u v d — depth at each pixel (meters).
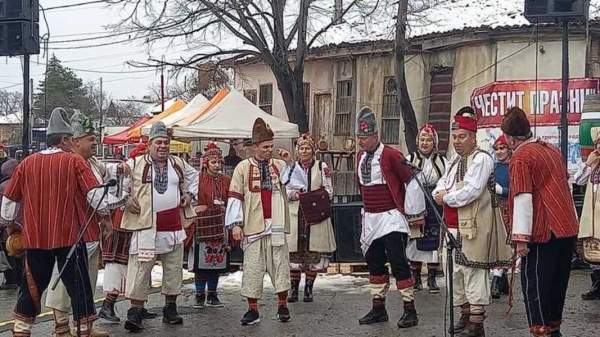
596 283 8.98
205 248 9.05
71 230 6.51
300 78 20.86
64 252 6.55
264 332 7.79
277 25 20.53
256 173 8.09
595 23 16.92
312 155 9.44
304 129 20.86
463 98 18.70
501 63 17.86
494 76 17.97
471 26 18.09
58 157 6.57
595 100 10.90
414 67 19.77
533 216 6.21
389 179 7.75
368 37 21.20
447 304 7.70
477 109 16.44
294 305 9.15
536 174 6.18
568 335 7.35
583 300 9.01
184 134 15.68
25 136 10.62
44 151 6.71
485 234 6.91
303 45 20.69
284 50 20.69
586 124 10.91
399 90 18.12
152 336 7.71
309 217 9.20
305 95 23.36
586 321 7.94
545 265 6.27
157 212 7.90
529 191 6.15
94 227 6.70
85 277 6.65
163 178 7.95
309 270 9.32
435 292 9.67
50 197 6.48
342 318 8.34
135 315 7.88
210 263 9.05
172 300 8.23
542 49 17.38
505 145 8.22
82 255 6.62
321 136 22.12
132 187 7.81
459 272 7.14
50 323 8.34
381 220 7.80
